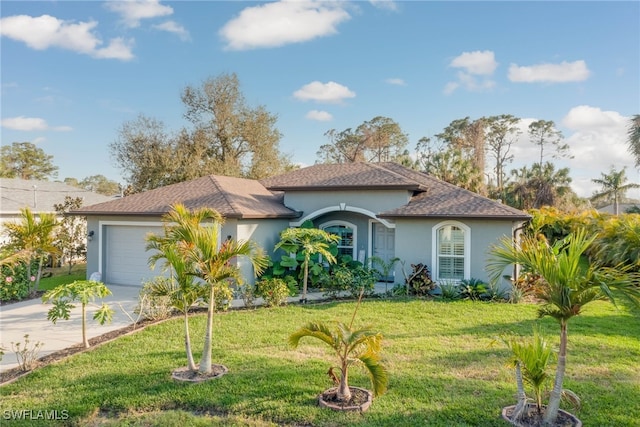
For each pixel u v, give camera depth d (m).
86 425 5.79
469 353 8.76
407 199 16.91
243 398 6.55
